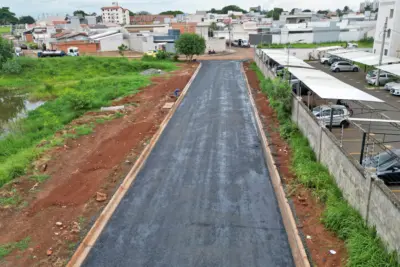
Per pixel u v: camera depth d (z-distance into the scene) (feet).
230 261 33.32
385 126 68.23
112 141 65.92
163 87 117.60
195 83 123.95
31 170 53.62
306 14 422.82
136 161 55.98
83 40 246.68
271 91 83.25
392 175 43.09
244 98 98.27
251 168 53.11
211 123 75.77
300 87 90.12
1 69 165.78
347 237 34.17
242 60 191.21
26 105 113.70
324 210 39.34
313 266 31.50
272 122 73.77
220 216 40.73
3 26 629.92
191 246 35.60
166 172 52.60
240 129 71.20
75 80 148.36
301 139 59.06
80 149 62.95
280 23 325.42
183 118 80.33
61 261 33.37
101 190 46.78
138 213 41.78
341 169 41.91
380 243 31.71
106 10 573.33
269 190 46.47
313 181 44.86
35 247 35.45
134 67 170.09
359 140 60.13
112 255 34.60
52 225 39.19
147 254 34.63
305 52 185.98
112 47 251.19
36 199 45.09
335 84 68.85
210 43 233.35
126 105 94.02
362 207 35.70
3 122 92.32
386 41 136.77
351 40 254.06
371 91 103.71
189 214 41.32
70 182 49.42
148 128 72.69
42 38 283.79
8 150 64.39
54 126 78.28
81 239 36.68
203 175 51.24
